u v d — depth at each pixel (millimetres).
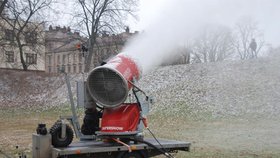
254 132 18531
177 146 9352
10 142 15859
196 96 29578
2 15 44375
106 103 9070
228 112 25703
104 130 9047
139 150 8945
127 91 8938
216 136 17375
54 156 8320
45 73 42875
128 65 9234
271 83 28062
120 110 9109
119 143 9031
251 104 26031
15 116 31484
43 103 37500
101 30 46750
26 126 23547
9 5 43781
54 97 38188
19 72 43219
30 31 47812
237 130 19500
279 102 25328
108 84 8977
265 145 14555
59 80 41031
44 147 8492
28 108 36656
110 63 9156
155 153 9234
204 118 24984
